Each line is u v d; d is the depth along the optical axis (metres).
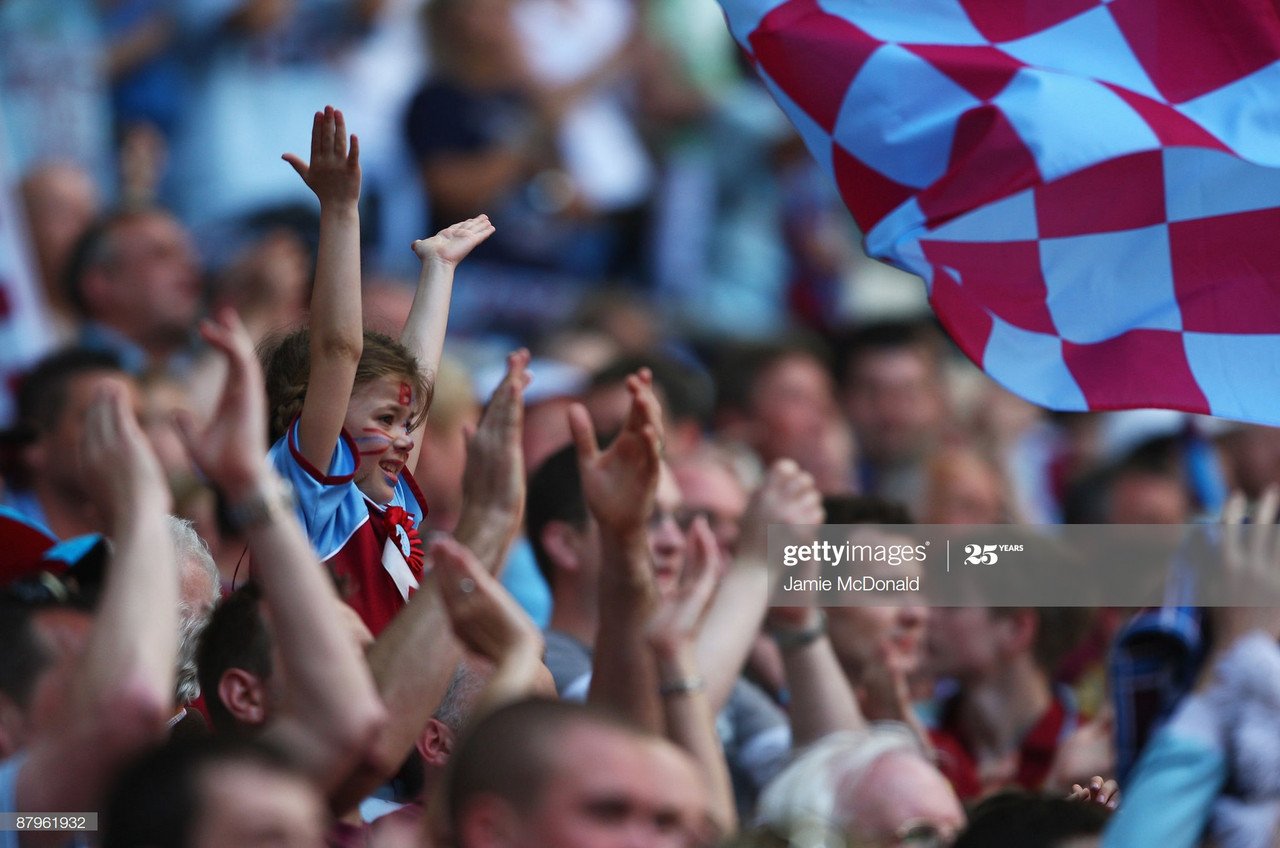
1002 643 17.69
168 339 24.69
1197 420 26.09
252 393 9.17
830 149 13.62
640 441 11.06
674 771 8.66
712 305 32.44
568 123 31.56
